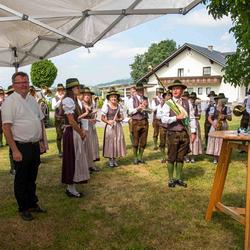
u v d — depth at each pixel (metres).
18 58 5.46
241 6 5.81
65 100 5.02
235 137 3.67
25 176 4.39
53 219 4.46
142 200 5.17
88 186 5.92
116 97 7.20
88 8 3.68
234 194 5.38
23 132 4.19
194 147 7.64
